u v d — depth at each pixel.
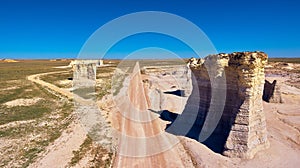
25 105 38.00
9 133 25.80
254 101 21.23
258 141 21.64
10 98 42.06
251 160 20.17
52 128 27.64
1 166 18.75
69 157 20.34
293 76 84.56
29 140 24.02
